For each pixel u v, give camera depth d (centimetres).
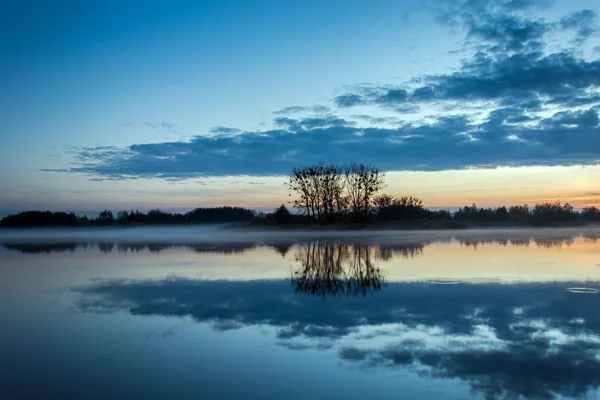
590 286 1402
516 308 1099
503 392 627
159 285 1480
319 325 961
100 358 771
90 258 2423
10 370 720
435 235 4459
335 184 5966
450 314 1044
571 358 748
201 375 693
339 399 610
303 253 2559
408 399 609
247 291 1356
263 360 754
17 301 1241
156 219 8538
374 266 1925
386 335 885
